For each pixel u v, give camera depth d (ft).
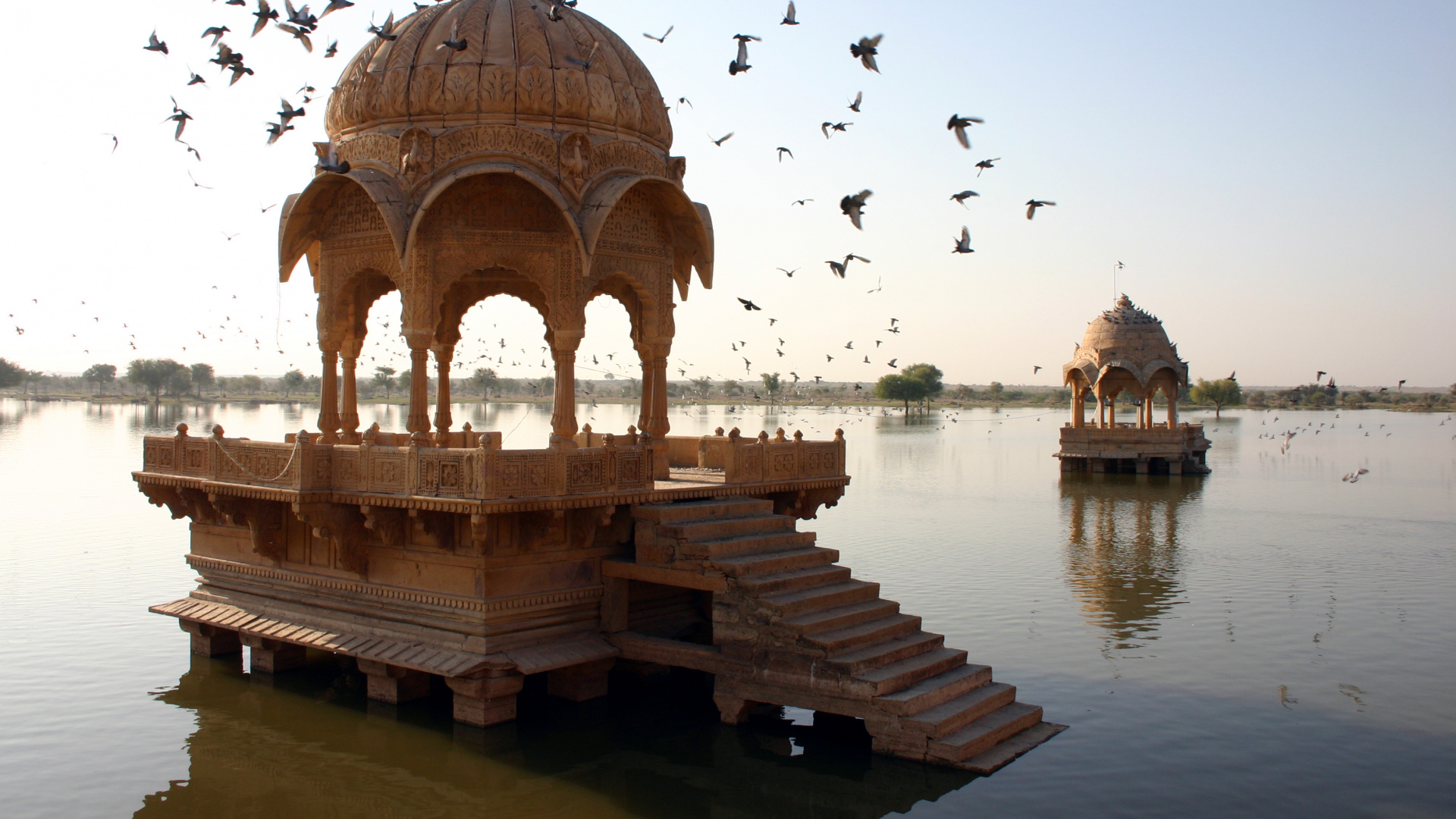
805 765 41.32
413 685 48.24
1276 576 79.66
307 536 51.21
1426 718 46.55
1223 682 51.75
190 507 56.08
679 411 405.80
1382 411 588.50
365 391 499.51
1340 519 112.47
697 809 37.91
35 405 458.50
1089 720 46.03
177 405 457.27
